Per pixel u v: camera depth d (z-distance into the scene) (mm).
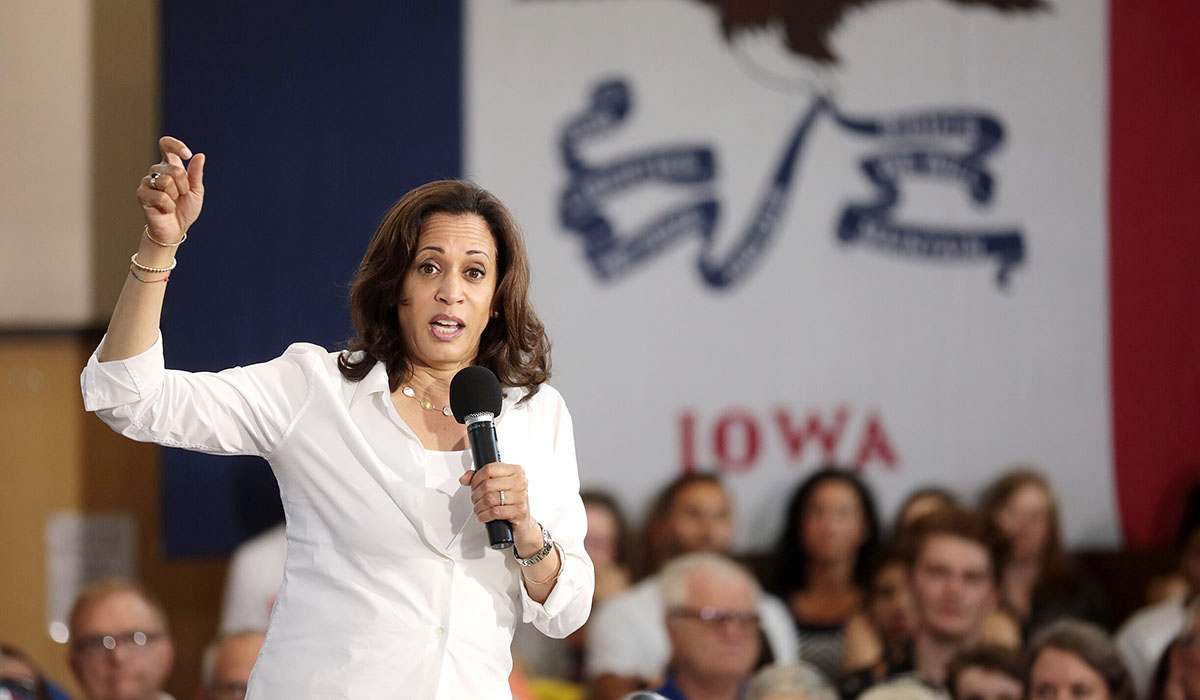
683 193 14656
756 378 14633
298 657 4730
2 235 15250
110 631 11102
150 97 15445
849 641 13383
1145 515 14891
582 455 14398
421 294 4938
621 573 14102
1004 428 14852
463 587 4844
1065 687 10461
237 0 14148
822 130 14820
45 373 15141
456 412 4879
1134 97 15117
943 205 14930
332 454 4863
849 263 14789
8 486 14914
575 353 14469
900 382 14781
